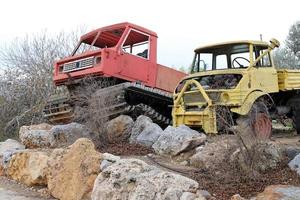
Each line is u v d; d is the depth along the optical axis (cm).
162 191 525
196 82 955
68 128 995
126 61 1102
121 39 1105
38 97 1728
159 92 1099
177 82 1222
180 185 532
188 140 806
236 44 1037
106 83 1092
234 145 669
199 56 1114
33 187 843
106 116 984
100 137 966
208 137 865
